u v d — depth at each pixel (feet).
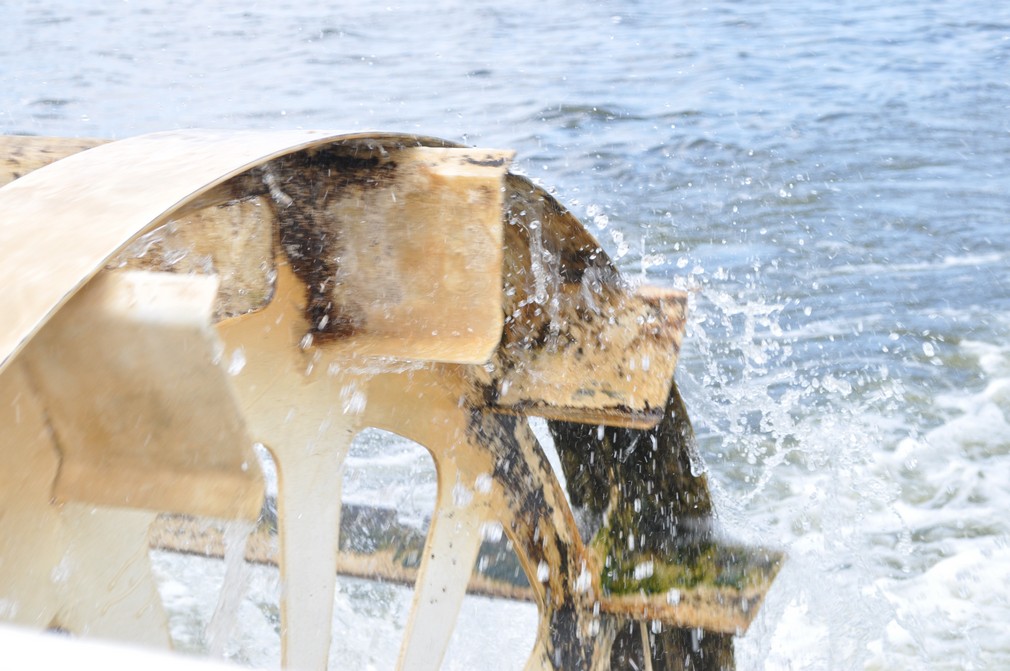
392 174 11.54
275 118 64.08
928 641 21.89
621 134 59.57
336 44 90.38
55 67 81.15
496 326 11.46
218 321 10.41
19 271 7.39
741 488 26.76
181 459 7.67
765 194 49.65
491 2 112.88
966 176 52.90
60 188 8.73
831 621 18.79
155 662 2.93
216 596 19.98
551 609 15.83
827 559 20.45
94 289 7.42
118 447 7.79
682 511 16.80
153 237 9.30
